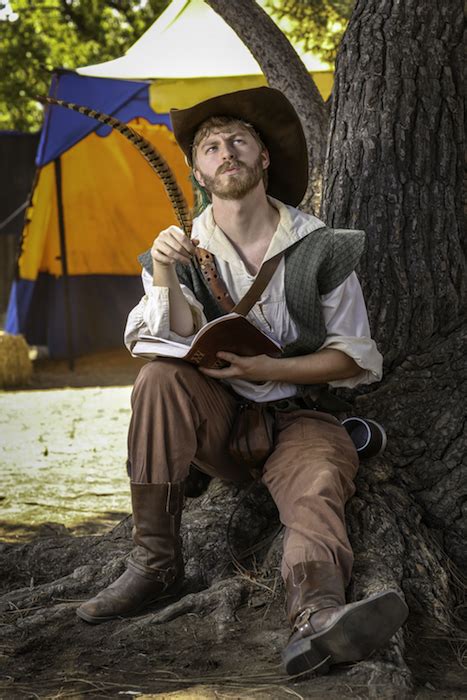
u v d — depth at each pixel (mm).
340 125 3629
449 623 2830
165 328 2801
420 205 3502
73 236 11891
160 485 2771
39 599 2984
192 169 3104
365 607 2318
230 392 2982
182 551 3021
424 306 3439
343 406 3055
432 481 3221
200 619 2770
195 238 2977
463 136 3600
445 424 3268
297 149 3072
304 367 2865
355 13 3701
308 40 7133
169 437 2762
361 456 2977
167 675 2490
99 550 3283
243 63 9258
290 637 2496
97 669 2535
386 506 3021
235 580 2895
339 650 2375
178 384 2760
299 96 4246
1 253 15945
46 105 10133
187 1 9805
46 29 18484
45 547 3361
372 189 3510
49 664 2584
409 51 3555
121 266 12266
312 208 4289
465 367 3342
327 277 2908
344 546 2576
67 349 11984
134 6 18453
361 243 2908
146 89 9391
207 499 3254
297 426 2893
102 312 12180
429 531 3160
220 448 2916
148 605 2877
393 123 3531
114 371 10859
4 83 18422
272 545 3012
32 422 7352
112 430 6984
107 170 11875
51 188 11109
